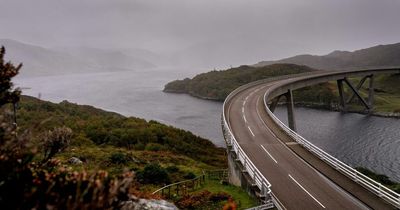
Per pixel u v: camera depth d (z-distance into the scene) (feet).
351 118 378.94
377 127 324.19
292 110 310.04
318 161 101.96
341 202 71.72
